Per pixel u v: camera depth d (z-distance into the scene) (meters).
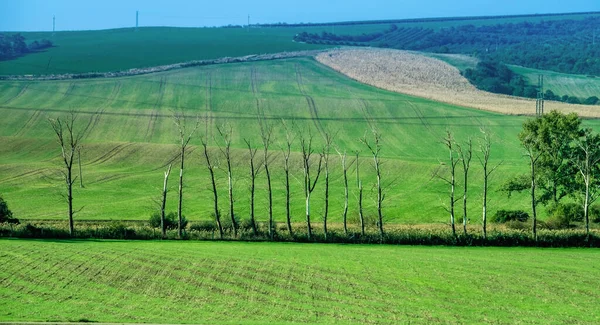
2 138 123.44
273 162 112.25
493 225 71.38
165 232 63.84
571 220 73.75
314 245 61.47
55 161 113.06
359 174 106.75
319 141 130.88
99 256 51.66
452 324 38.06
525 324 38.41
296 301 41.94
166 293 42.88
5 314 37.72
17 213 80.56
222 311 39.44
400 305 41.72
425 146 127.56
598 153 77.75
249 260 52.28
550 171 77.94
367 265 52.09
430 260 54.66
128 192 95.56
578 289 46.44
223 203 88.62
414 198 92.62
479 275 49.78
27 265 48.22
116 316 37.94
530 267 52.72
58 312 38.38
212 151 119.00
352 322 37.97
